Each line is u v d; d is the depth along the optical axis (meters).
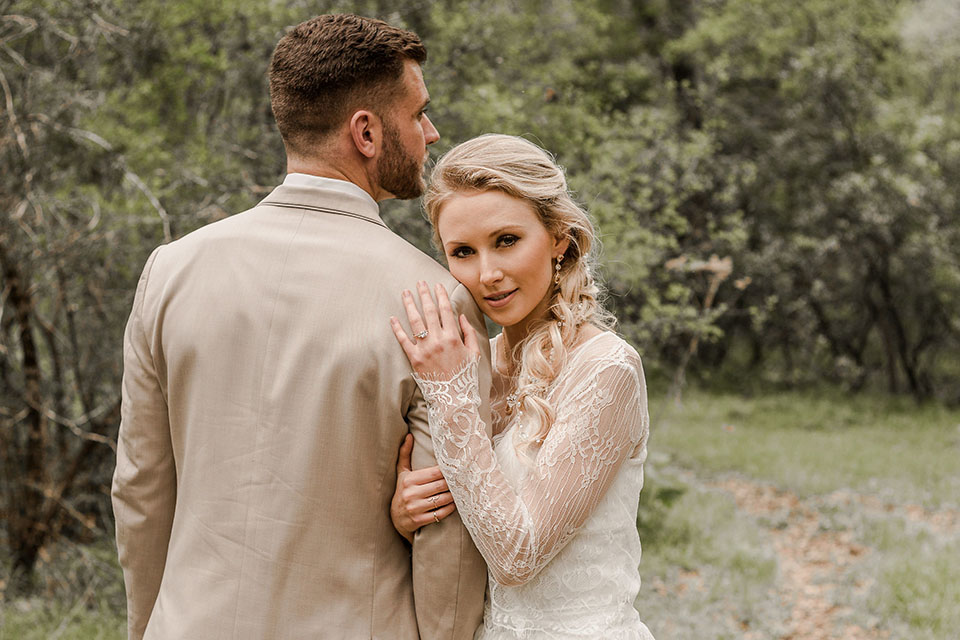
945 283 12.49
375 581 1.58
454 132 6.16
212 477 1.57
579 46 10.95
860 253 13.10
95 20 4.81
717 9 13.62
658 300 7.29
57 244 4.56
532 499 1.64
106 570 5.04
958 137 12.41
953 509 7.33
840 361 14.20
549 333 1.83
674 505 7.06
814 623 4.94
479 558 1.64
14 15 4.66
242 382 1.56
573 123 7.49
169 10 5.29
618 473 1.81
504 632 1.78
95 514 5.65
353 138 1.62
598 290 1.94
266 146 5.72
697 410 12.13
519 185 1.72
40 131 4.80
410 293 1.58
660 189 8.27
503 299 1.77
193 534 1.59
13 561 5.02
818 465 8.82
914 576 5.37
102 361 5.34
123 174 5.08
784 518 7.05
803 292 13.80
